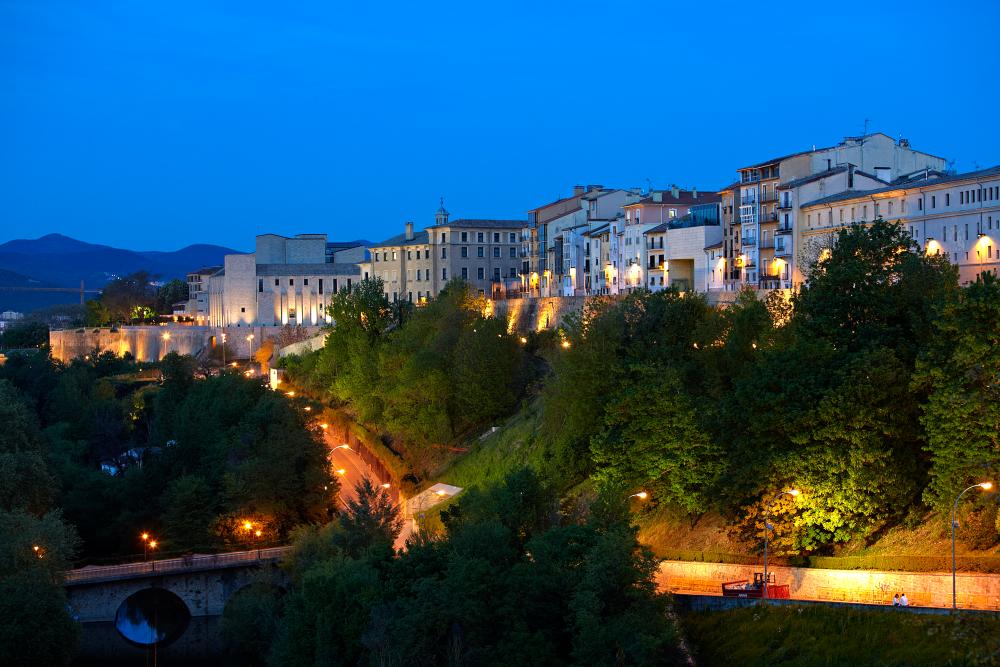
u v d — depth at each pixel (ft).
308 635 285.84
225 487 433.48
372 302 634.02
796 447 281.13
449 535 303.27
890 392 276.82
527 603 255.09
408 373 494.18
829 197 511.81
